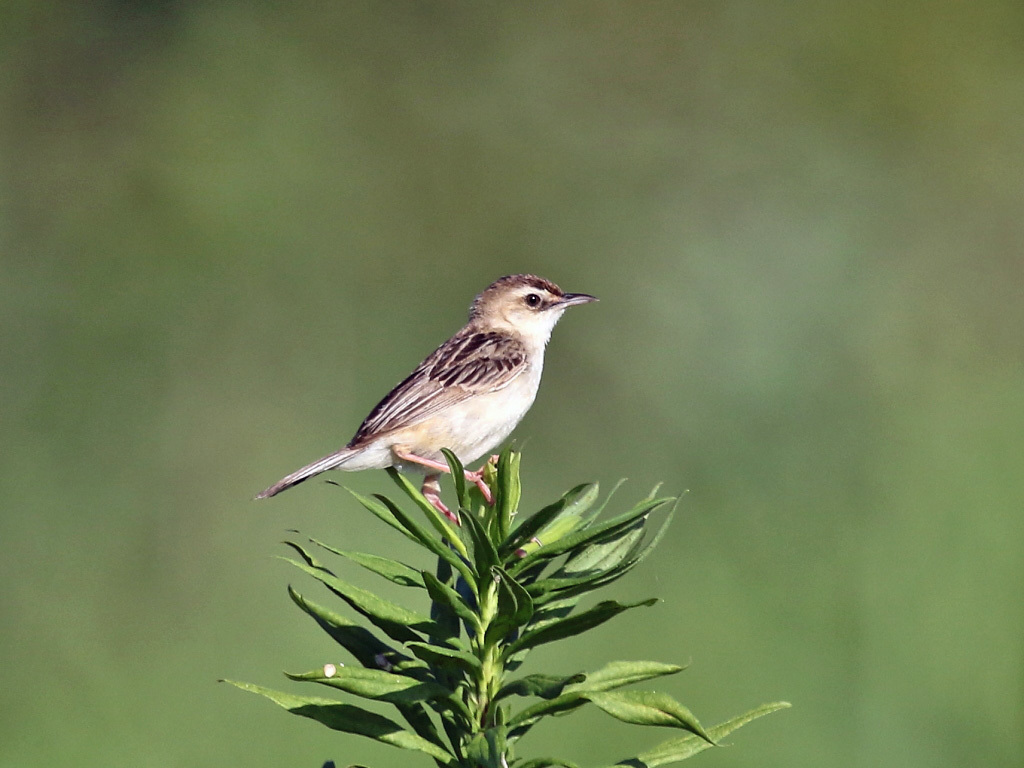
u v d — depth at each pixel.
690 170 19.05
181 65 18.97
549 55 19.70
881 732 9.80
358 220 18.39
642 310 17.05
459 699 3.81
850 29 19.75
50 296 16.73
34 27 18.62
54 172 18.25
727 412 15.06
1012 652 10.07
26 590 12.86
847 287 17.58
